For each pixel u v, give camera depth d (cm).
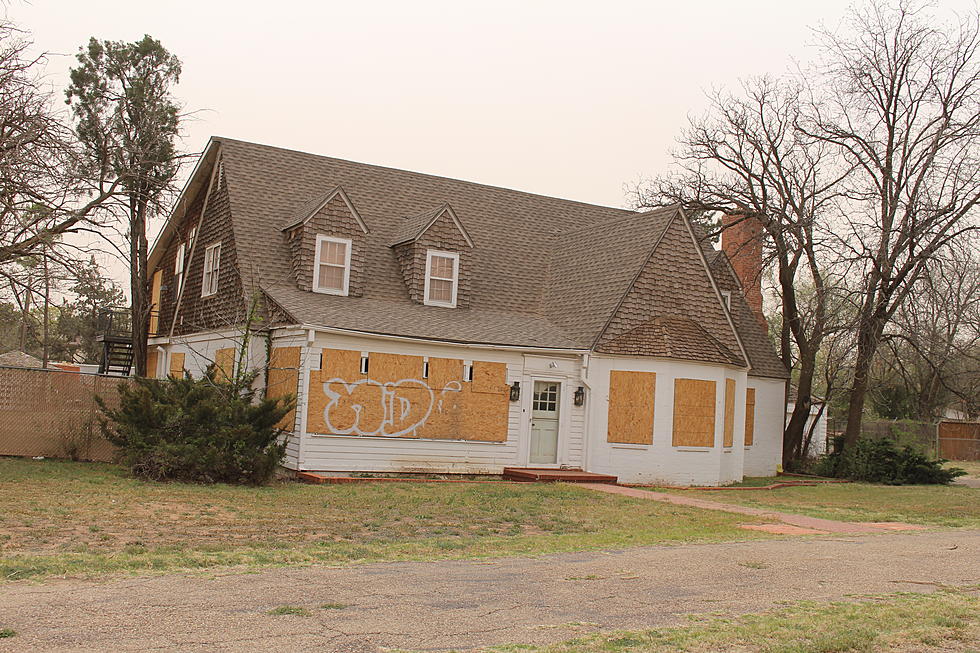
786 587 992
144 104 3016
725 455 2577
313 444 2077
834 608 884
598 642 723
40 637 664
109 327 3381
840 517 1820
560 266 2825
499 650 690
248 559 1038
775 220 3134
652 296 2483
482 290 2644
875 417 5225
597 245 2761
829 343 3734
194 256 2814
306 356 2080
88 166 2098
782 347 3397
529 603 859
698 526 1557
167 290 3166
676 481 2383
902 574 1102
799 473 3238
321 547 1162
